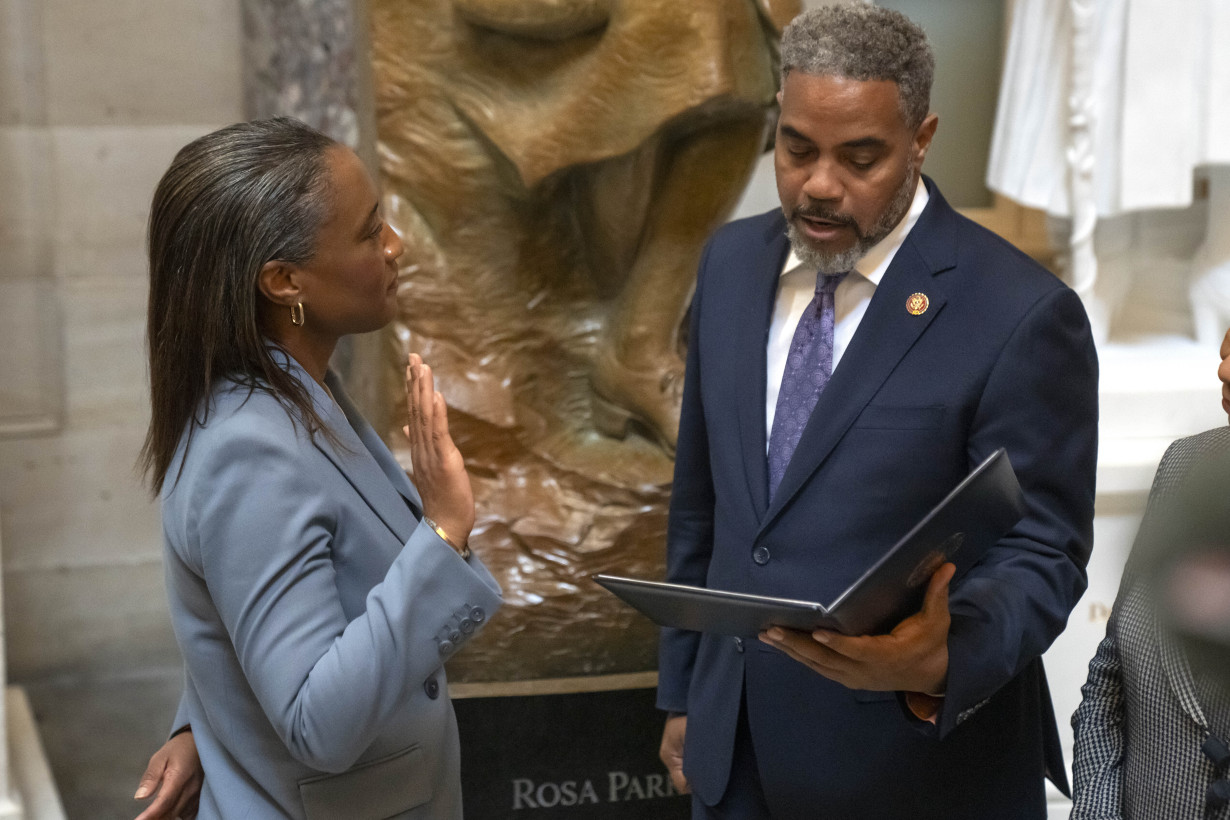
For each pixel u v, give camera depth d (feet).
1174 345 13.12
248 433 4.63
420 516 5.56
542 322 11.32
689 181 10.74
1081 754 5.54
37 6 13.79
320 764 4.58
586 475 10.84
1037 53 12.40
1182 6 11.65
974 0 13.75
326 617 4.63
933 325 5.83
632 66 10.02
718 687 6.42
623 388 11.02
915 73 5.60
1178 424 11.72
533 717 9.68
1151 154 11.93
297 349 5.14
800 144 5.71
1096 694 5.58
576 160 10.32
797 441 6.15
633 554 10.52
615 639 10.24
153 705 15.02
